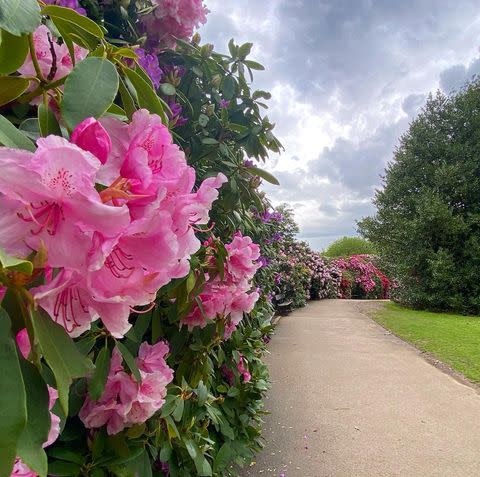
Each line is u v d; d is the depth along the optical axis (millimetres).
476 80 15133
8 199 493
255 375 3215
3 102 766
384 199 15711
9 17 584
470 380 5297
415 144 15289
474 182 13805
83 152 496
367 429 3836
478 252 12961
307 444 3535
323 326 9578
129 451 1417
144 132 635
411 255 14078
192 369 2027
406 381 5258
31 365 570
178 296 1655
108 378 1321
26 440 538
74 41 857
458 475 3076
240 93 2412
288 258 12047
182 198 665
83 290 574
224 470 2672
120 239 580
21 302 536
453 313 13031
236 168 2285
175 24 1868
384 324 9891
